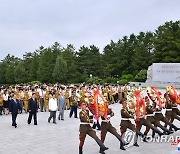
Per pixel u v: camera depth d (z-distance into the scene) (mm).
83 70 70562
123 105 10133
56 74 65125
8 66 84438
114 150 9930
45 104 22234
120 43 75438
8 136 12609
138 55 63375
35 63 74500
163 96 12633
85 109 9328
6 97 20828
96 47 76688
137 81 52844
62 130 14086
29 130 14102
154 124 11359
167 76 43531
